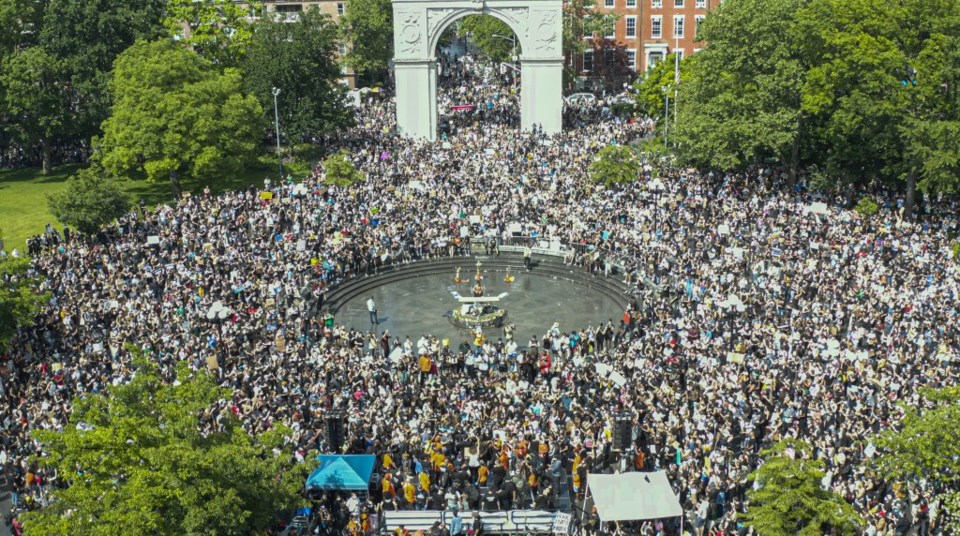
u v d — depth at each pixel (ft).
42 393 187.01
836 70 286.05
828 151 305.32
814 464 133.90
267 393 183.73
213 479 128.77
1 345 200.34
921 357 191.21
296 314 235.40
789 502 129.90
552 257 286.66
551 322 248.11
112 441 128.88
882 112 277.23
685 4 493.36
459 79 517.96
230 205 291.99
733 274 241.55
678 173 320.50
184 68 325.42
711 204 289.53
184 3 399.65
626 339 223.30
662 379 189.16
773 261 245.04
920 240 257.34
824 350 194.80
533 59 392.68
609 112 433.48
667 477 153.38
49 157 368.68
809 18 294.46
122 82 325.21
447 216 296.92
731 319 216.33
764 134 290.76
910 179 285.43
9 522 157.58
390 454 168.25
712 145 297.94
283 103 365.61
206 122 316.81
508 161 333.01
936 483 154.10
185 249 259.80
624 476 147.02
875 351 194.80
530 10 388.37
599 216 288.71
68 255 251.80
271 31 371.35
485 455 167.32
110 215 274.77
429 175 322.34
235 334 212.64
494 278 279.08
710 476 154.92
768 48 303.27
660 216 281.54
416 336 240.32
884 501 150.41
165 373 190.70
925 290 223.92
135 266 247.50
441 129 411.54
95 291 230.27
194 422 136.05
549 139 370.73
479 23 532.32
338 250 272.31
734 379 186.50
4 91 352.69
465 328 244.63
